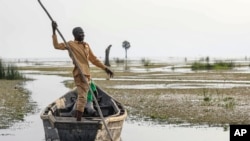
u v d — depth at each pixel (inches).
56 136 466.3
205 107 774.5
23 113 721.6
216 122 627.2
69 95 587.8
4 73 1617.9
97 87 589.9
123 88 1181.1
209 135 538.0
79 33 458.9
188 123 624.7
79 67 438.3
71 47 453.4
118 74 1948.8
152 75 1867.6
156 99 908.0
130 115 701.3
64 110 545.0
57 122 424.5
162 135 539.5
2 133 551.5
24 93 1071.6
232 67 2640.3
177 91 1080.8
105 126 425.7
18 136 534.0
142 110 753.0
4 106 800.3
